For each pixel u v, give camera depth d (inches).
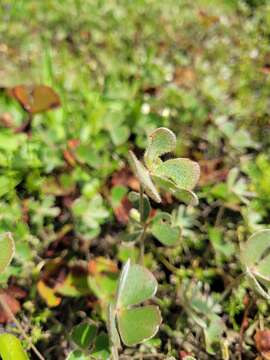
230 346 5.6
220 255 6.4
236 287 6.0
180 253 6.6
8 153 6.8
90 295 5.7
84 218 6.2
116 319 3.8
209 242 6.7
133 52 11.1
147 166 3.8
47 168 6.8
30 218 6.4
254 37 12.3
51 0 12.6
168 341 5.5
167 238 5.0
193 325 5.6
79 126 7.8
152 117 7.9
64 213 6.7
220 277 6.3
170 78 9.8
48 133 7.2
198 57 11.1
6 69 9.7
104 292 5.5
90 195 6.7
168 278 6.4
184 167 3.8
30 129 7.3
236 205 6.9
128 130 7.3
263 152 8.3
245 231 6.8
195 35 12.4
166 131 3.6
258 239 4.0
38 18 11.9
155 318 3.6
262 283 4.2
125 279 3.7
